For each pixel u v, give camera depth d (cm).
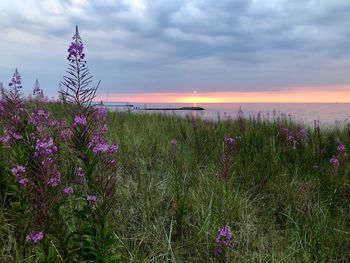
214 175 529
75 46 296
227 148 595
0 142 392
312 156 629
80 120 299
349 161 580
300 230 422
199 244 381
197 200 454
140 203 447
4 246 317
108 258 270
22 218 307
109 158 297
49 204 279
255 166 589
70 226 339
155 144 665
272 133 811
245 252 376
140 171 520
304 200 443
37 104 513
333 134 761
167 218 429
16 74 393
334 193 486
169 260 364
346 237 409
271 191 525
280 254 374
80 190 389
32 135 354
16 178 317
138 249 362
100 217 273
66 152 443
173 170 525
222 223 404
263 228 432
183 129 855
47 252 266
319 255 354
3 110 402
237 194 473
